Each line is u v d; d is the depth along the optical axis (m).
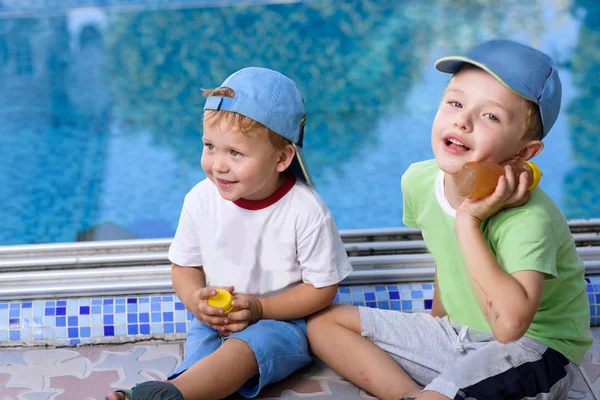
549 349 1.69
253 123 1.72
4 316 2.13
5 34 5.43
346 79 4.81
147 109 4.50
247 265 1.92
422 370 1.85
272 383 1.95
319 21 5.62
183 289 1.94
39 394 1.89
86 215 3.46
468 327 1.84
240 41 5.36
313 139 4.15
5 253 2.29
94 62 5.06
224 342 1.83
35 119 4.33
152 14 5.80
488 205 1.57
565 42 5.10
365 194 3.63
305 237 1.86
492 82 1.59
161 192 3.66
